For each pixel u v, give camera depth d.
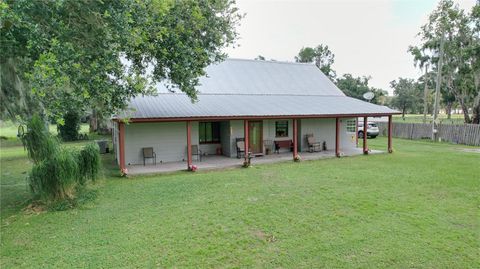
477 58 21.75
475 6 22.48
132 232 5.71
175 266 4.46
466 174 10.77
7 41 5.14
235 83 18.00
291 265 4.48
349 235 5.52
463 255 4.78
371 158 14.72
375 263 4.54
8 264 4.59
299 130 17.41
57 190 7.41
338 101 17.97
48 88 5.41
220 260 4.64
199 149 14.95
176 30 9.13
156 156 13.88
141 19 6.92
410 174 10.79
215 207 7.12
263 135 16.25
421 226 5.94
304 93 19.09
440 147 19.36
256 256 4.76
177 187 9.12
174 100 14.30
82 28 5.94
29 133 7.50
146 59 9.71
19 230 5.91
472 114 24.44
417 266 4.46
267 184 9.38
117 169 12.41
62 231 5.82
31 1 4.80
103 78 6.56
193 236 5.52
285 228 5.86
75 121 25.59
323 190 8.59
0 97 9.74
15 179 10.89
